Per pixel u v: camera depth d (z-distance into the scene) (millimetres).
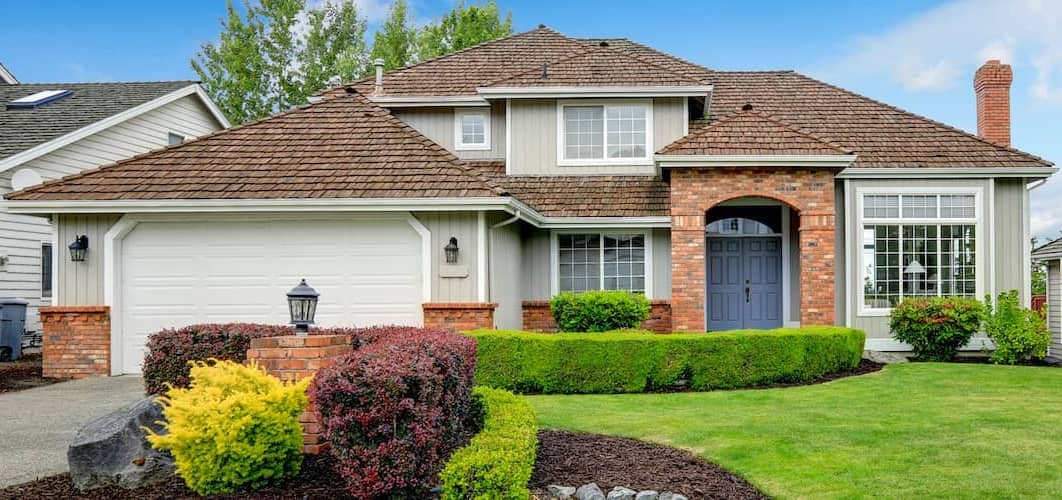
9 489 6117
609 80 17188
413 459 5398
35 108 20719
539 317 16672
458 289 13328
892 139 17391
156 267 13609
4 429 8906
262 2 37719
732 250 18016
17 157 16891
